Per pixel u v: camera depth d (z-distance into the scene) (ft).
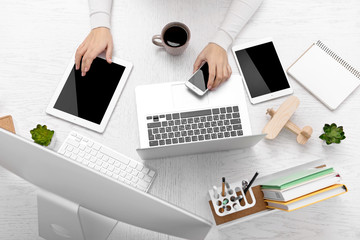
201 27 3.71
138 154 3.12
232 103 3.38
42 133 3.17
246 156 3.46
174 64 3.61
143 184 3.35
